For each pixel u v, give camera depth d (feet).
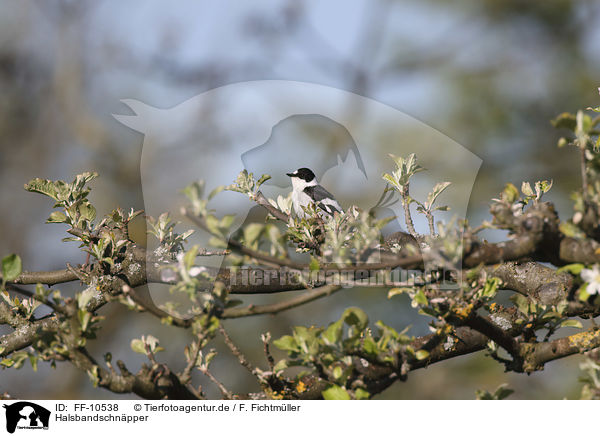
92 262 22.36
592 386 14.34
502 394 15.03
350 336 14.33
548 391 33.30
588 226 12.71
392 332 14.61
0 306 20.62
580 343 17.75
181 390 15.98
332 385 14.65
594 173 13.06
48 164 46.70
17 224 44.34
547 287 20.72
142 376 15.49
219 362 33.53
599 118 12.59
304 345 14.40
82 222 20.65
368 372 16.07
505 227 13.89
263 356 33.19
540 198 19.45
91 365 14.62
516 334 19.99
